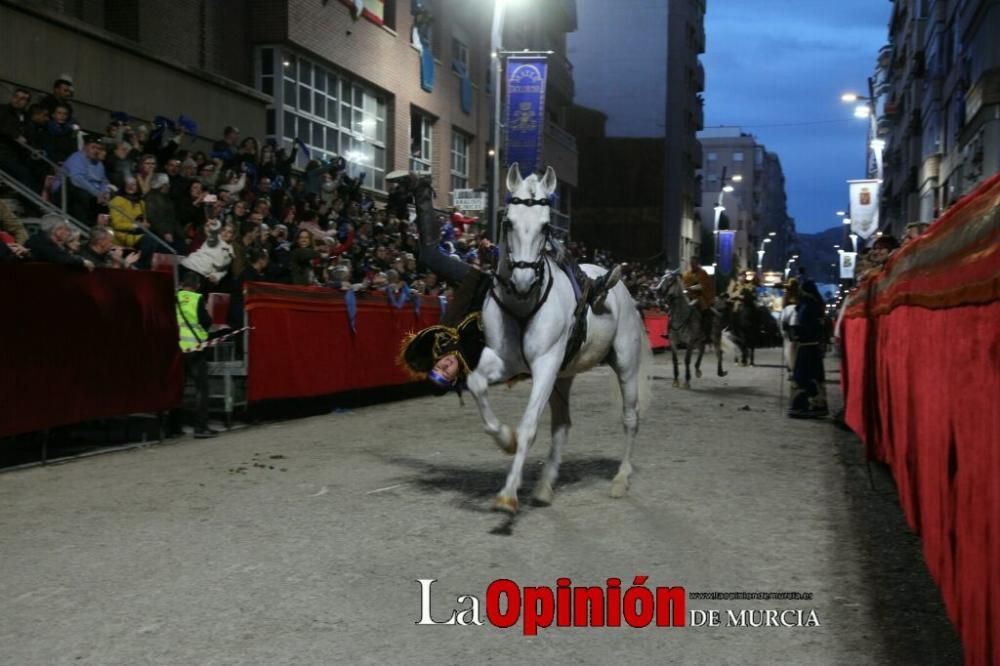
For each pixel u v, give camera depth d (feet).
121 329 29.32
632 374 24.03
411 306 48.88
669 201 206.18
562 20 127.44
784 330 43.91
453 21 93.76
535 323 19.77
